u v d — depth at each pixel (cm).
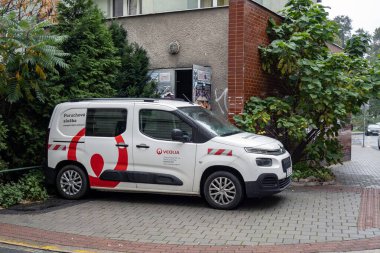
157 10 1538
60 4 1074
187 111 841
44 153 948
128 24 1252
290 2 1161
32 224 720
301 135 1016
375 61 1120
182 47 1186
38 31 884
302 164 1125
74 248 610
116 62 1088
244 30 1057
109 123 867
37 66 871
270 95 1198
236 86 1062
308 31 1087
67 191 896
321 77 1020
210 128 822
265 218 742
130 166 841
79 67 998
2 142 910
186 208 815
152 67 1223
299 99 1098
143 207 827
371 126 4766
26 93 897
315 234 654
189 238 645
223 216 756
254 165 772
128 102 862
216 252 586
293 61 1058
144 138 834
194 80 1077
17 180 956
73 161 891
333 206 823
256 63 1120
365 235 646
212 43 1152
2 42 861
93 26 1050
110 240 640
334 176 1146
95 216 767
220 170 799
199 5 1457
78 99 918
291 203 847
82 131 883
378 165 1548
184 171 808
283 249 593
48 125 934
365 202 857
